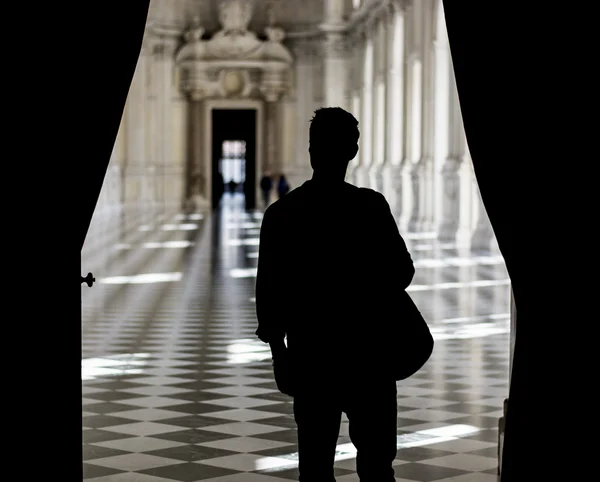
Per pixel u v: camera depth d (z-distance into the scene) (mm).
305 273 4746
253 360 11766
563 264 5145
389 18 39844
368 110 45781
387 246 4781
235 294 18453
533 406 5227
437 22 30078
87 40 5203
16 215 5215
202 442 7871
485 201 5238
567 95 5090
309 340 4715
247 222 40656
